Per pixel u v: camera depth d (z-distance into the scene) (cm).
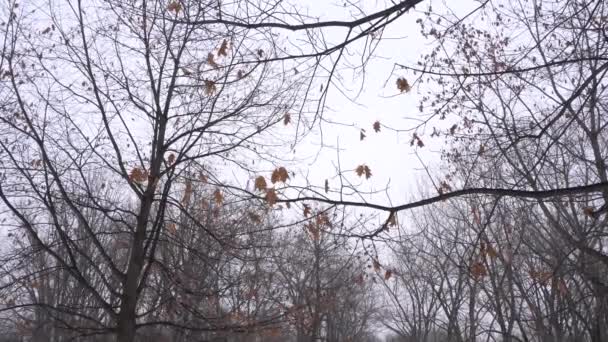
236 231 1009
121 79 992
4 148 828
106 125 896
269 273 1450
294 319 1207
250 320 1044
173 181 953
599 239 837
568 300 866
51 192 898
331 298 1559
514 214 867
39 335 1106
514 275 977
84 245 1029
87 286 832
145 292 1048
